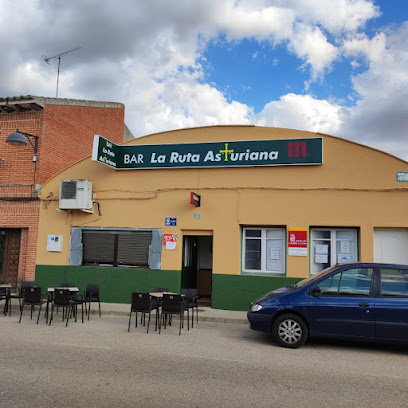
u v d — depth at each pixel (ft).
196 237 47.09
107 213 41.86
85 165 43.16
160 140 41.52
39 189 43.70
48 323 31.01
